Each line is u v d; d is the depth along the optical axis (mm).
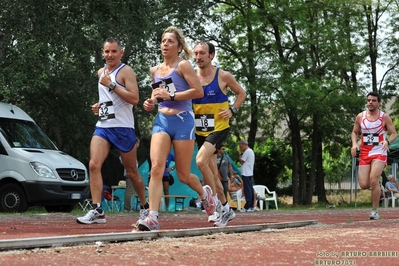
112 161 32594
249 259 6367
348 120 45219
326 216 18703
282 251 7125
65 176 21625
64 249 7125
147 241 8195
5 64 25594
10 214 18688
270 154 51156
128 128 11539
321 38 42500
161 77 9711
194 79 9539
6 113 22344
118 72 11430
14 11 26438
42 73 25578
